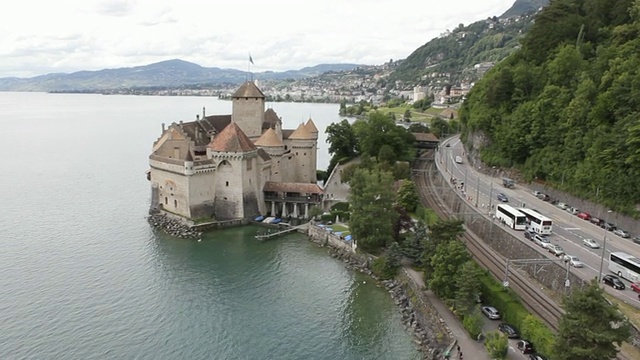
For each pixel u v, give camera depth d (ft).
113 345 223.51
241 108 460.14
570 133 354.95
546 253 247.50
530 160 398.62
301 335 235.61
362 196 318.45
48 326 237.66
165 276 299.17
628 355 176.14
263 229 387.14
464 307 218.79
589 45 431.84
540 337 185.78
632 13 404.77
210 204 397.60
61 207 453.99
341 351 222.48
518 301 219.00
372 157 472.03
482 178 442.50
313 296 276.21
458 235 271.28
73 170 648.38
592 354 157.07
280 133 465.47
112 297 269.64
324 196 413.59
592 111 337.11
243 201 394.93
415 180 469.16
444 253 239.50
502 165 442.91
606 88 345.31
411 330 237.45
